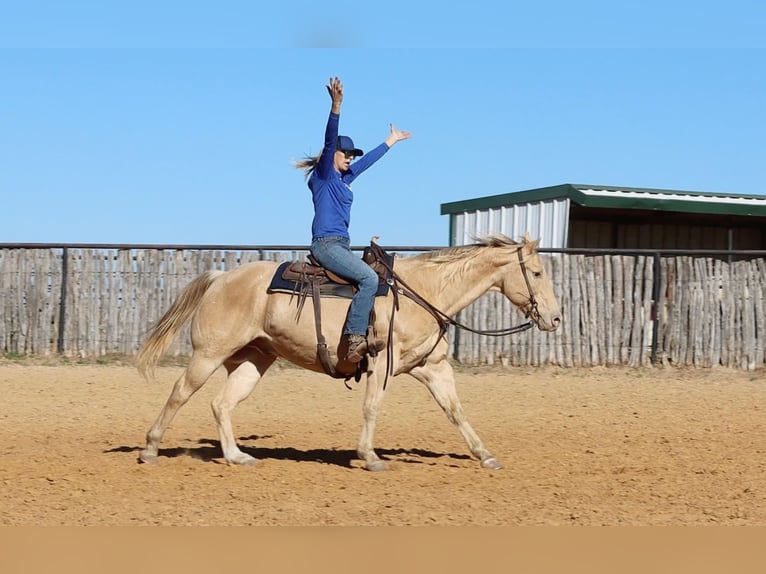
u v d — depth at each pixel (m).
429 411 13.88
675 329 18.77
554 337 18.72
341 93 8.77
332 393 15.69
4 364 18.56
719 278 18.70
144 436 11.55
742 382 17.41
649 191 21.66
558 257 18.81
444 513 7.56
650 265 18.80
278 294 9.17
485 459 9.56
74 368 18.23
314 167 9.24
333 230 9.10
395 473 9.23
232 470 9.27
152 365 9.59
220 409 9.63
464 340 18.78
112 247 19.19
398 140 9.55
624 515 7.56
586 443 11.20
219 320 9.27
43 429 11.83
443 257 9.72
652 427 12.44
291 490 8.39
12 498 7.94
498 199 22.03
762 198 22.84
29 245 19.27
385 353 9.29
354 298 8.98
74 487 8.40
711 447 10.90
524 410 13.95
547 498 8.16
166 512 7.54
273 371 18.12
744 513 7.64
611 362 18.77
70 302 19.25
